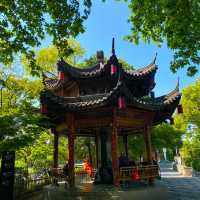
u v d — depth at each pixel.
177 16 10.26
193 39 10.52
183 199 15.36
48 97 16.58
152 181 18.20
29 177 17.95
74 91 20.17
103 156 19.91
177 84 19.12
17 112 12.99
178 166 40.34
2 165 13.39
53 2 10.73
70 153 17.19
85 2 10.86
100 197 15.04
